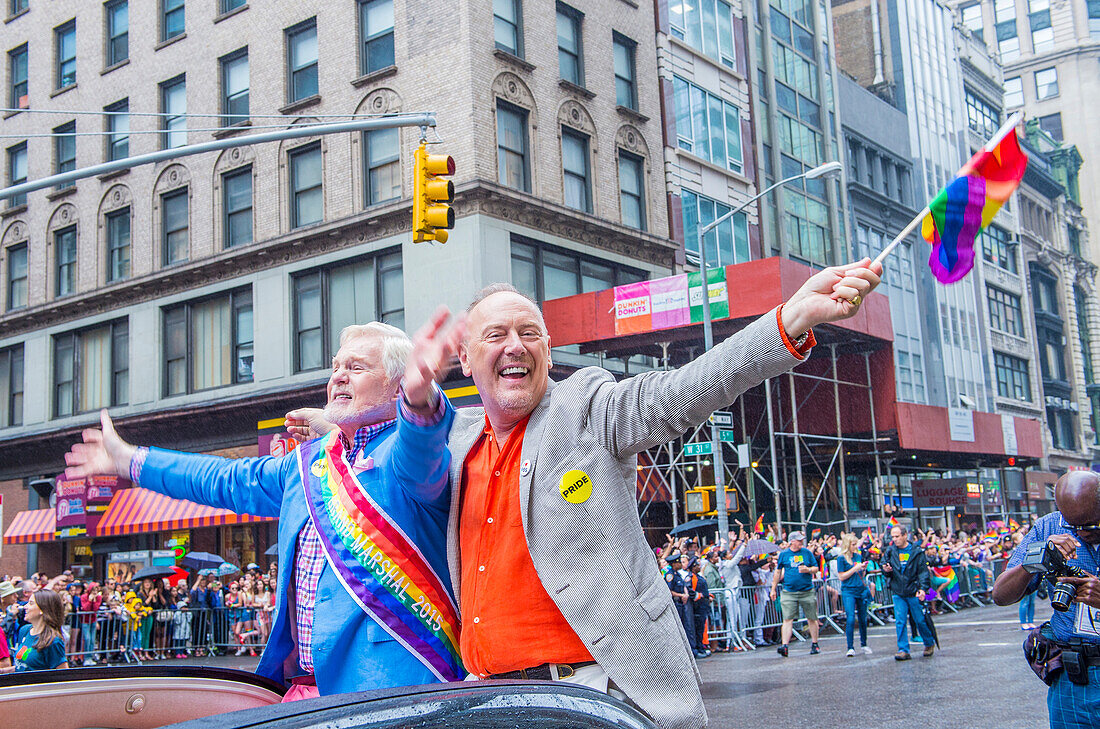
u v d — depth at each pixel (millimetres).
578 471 2650
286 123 23469
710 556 17562
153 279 25062
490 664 2686
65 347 27453
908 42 44844
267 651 3223
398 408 2646
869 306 25172
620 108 25188
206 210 24625
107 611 18078
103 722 2619
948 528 35656
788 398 27875
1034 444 32906
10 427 28109
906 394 38156
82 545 26062
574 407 2725
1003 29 76062
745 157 30312
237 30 24828
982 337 46219
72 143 27859
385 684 2943
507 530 2742
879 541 21422
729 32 30859
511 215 21281
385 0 22609
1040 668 4203
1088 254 67250
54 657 8242
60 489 24297
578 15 24688
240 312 23984
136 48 26844
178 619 18766
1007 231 52750
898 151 41594
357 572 2998
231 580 22109
